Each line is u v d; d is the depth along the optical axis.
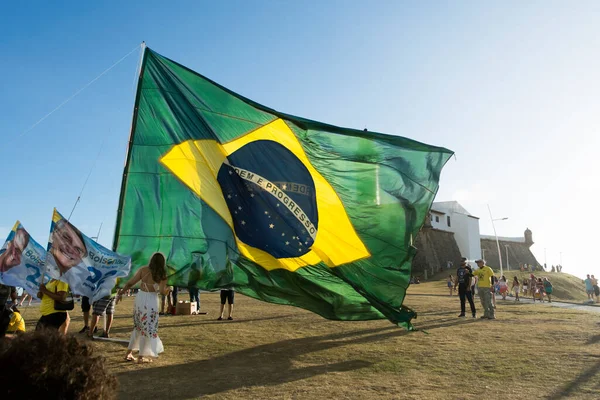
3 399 1.29
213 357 8.38
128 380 6.72
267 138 9.77
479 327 12.45
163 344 9.46
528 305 22.73
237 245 9.30
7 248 8.16
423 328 12.27
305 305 9.38
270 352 8.87
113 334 10.55
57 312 7.68
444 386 6.50
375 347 9.45
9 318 6.70
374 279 9.53
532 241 96.31
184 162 9.57
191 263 9.13
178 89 9.82
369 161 9.74
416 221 9.67
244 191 9.51
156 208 9.38
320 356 8.55
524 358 8.27
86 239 7.99
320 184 9.69
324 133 9.74
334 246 9.55
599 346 9.38
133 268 9.04
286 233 9.45
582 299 57.47
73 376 1.39
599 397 5.89
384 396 6.02
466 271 15.18
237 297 24.78
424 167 9.78
